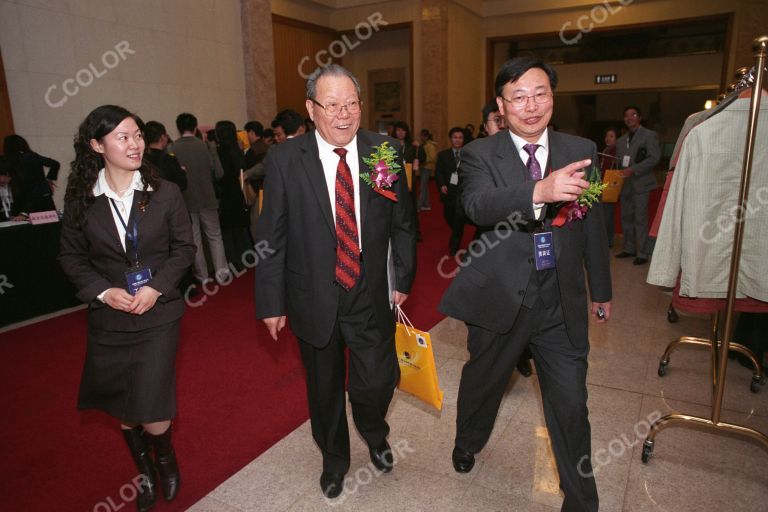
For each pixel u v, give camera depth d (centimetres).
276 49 1296
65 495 231
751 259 220
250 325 441
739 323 329
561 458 186
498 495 219
